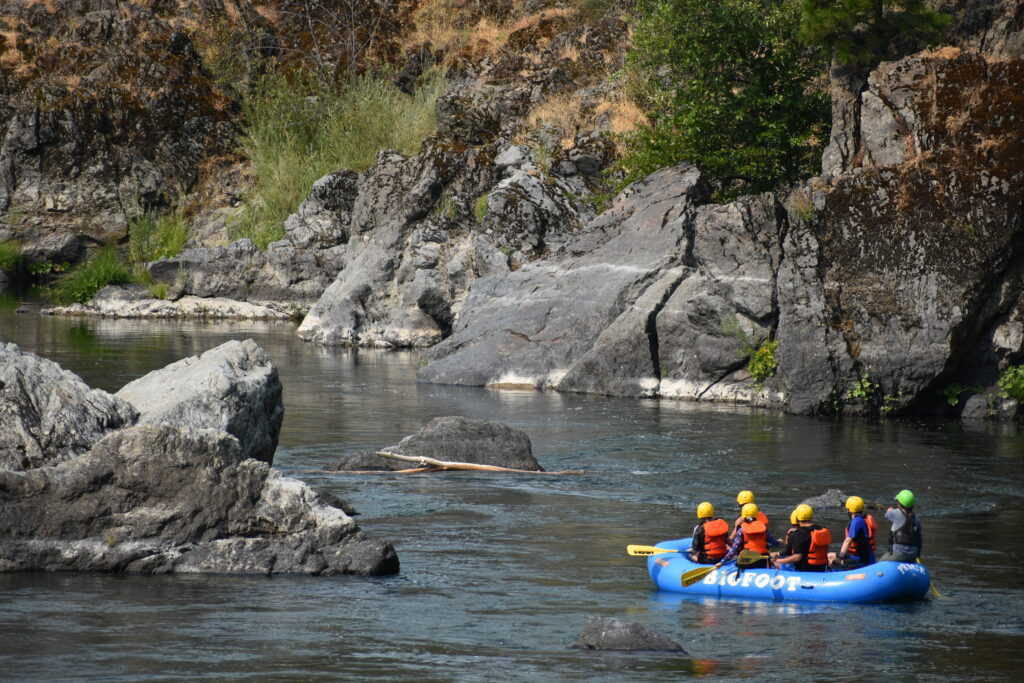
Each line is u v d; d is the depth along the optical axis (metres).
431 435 57.72
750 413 74.44
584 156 113.50
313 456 59.12
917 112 77.56
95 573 36.84
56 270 173.12
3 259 169.12
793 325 75.06
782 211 81.31
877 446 62.84
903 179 75.62
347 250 131.38
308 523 37.88
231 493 37.69
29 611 32.47
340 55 178.12
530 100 131.50
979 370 74.25
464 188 123.81
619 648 30.08
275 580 36.53
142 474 37.53
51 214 173.50
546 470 56.28
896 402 73.31
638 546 38.53
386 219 126.31
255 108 172.00
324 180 143.88
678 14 99.81
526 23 157.50
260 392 47.75
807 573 35.34
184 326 131.00
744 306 78.12
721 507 48.53
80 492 37.28
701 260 82.38
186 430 38.03
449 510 47.41
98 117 176.38
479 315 93.94
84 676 27.20
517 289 93.19
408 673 27.94
